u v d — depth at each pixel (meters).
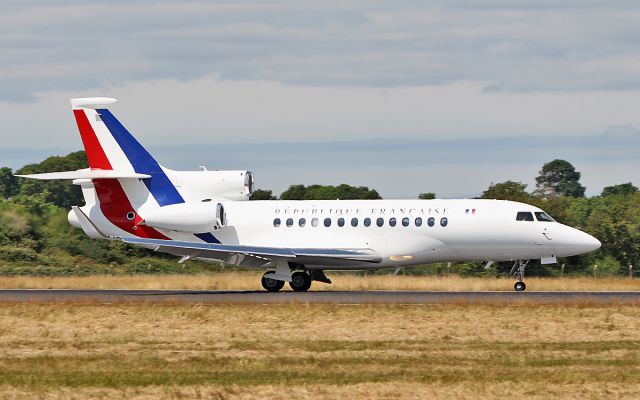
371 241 107.94
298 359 60.56
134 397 50.41
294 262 107.12
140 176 111.50
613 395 50.25
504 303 87.25
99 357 62.31
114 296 100.81
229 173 114.06
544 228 105.44
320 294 101.88
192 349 65.12
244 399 49.75
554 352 62.97
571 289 113.44
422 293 104.00
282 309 84.81
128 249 164.00
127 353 63.91
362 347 65.12
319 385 52.50
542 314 80.44
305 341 67.88
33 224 167.12
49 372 57.25
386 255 107.50
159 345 67.12
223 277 130.62
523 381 53.38
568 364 58.62
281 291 109.69
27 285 123.12
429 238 106.88
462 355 62.00
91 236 106.06
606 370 56.72
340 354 62.56
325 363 59.09
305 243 109.50
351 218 108.81
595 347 64.81
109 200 113.44
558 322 76.25
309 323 76.88
